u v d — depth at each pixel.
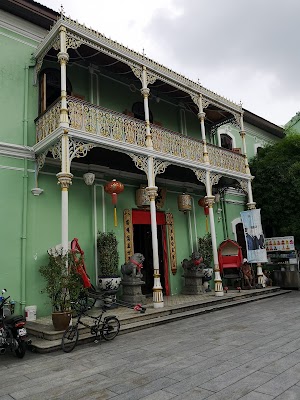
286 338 5.77
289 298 10.95
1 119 8.52
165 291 11.73
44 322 7.54
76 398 3.75
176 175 12.51
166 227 12.20
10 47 9.02
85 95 10.39
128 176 11.16
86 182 9.47
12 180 8.41
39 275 8.43
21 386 4.26
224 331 6.62
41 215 8.79
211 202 11.23
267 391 3.57
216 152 12.07
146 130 9.69
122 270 9.68
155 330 7.12
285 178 13.99
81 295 7.46
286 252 14.05
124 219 10.77
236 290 12.13
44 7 9.36
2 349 5.68
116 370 4.62
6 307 6.86
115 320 6.68
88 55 9.82
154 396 3.64
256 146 17.34
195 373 4.28
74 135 7.81
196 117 14.16
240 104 13.38
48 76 9.74
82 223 9.68
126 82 11.59
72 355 5.54
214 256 10.95
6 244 8.02
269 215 14.68
